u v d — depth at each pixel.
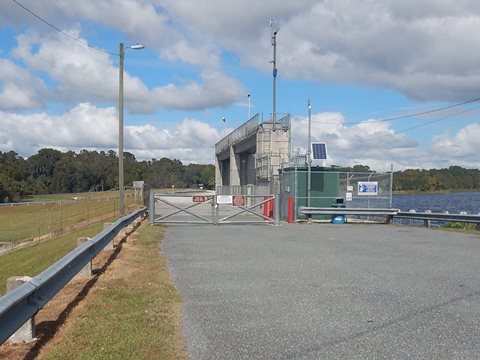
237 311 7.15
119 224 14.59
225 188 57.09
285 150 36.19
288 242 15.98
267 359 5.23
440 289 8.59
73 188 114.81
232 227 22.31
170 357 5.24
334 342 5.76
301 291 8.45
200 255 12.88
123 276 9.46
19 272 20.77
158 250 13.73
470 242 16.17
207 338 5.91
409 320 6.65
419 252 13.50
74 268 7.73
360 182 27.41
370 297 7.98
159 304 7.44
